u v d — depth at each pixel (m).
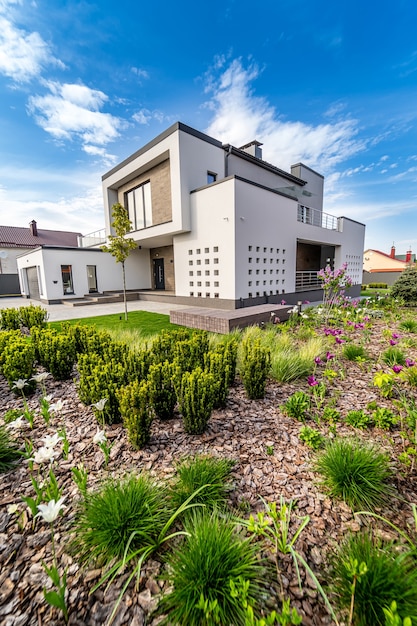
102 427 2.81
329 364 4.39
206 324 7.23
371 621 1.19
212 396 2.68
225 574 1.32
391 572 1.27
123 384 2.98
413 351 4.97
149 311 11.08
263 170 14.62
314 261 18.91
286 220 12.47
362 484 1.91
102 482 2.03
